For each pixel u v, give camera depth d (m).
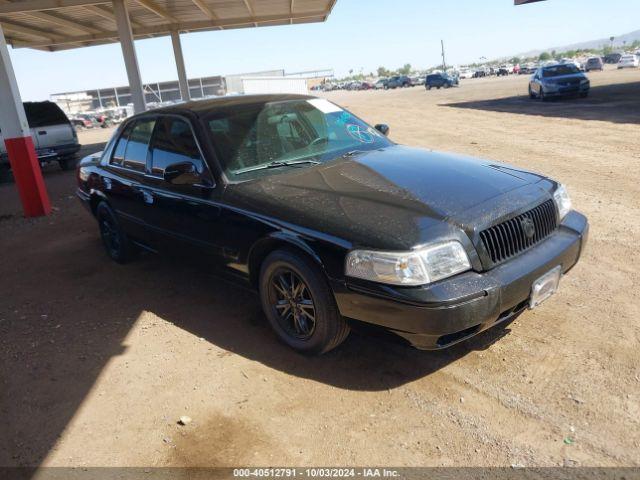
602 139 10.64
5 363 3.77
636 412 2.64
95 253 6.19
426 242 2.74
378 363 3.33
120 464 2.65
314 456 2.58
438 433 2.65
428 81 50.53
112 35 16.48
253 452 2.65
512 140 11.43
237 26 17.52
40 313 4.59
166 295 4.72
